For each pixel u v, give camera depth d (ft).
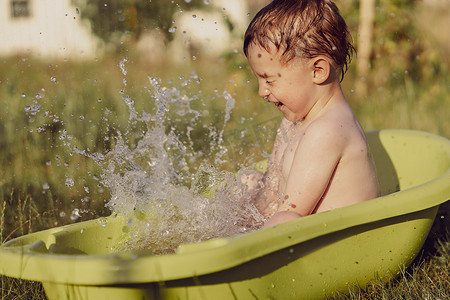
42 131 8.93
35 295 4.59
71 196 6.98
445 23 16.55
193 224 4.81
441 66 13.98
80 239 4.32
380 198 4.06
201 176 5.44
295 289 3.84
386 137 6.22
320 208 4.60
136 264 3.15
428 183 4.37
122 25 16.79
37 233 4.19
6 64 15.65
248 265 3.50
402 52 13.84
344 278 4.11
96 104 10.58
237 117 10.78
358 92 12.84
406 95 12.28
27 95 11.21
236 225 4.86
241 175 5.41
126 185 4.87
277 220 4.26
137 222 4.71
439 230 5.68
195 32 17.35
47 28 19.65
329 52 4.70
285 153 4.92
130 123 9.45
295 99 4.75
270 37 4.63
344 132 4.54
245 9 16.42
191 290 3.43
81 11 17.70
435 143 5.74
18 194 6.74
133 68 15.72
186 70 15.40
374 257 4.22
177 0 16.51
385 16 13.82
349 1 13.88
